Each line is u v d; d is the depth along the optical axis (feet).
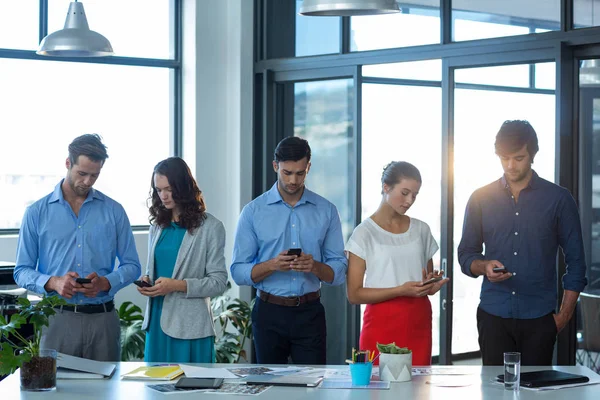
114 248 13.17
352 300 12.42
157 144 21.70
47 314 10.00
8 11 19.97
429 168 19.54
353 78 18.94
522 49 16.34
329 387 9.79
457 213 17.65
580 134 15.93
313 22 19.76
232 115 21.11
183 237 12.94
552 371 10.43
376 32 18.79
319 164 19.86
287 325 13.03
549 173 16.24
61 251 12.79
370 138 19.04
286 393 9.48
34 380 9.61
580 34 15.55
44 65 20.45
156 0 21.50
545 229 12.55
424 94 19.53
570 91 15.89
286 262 12.37
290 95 20.34
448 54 17.44
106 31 21.07
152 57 21.54
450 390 9.64
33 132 20.39
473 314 18.06
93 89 21.02
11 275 15.35
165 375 10.28
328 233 13.39
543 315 12.55
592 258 15.94
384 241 12.42
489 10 16.97
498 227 12.75
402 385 9.93
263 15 20.54
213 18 21.17
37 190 20.47
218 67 21.29
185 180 12.87
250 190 20.95
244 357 20.10
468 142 17.44
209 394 9.45
